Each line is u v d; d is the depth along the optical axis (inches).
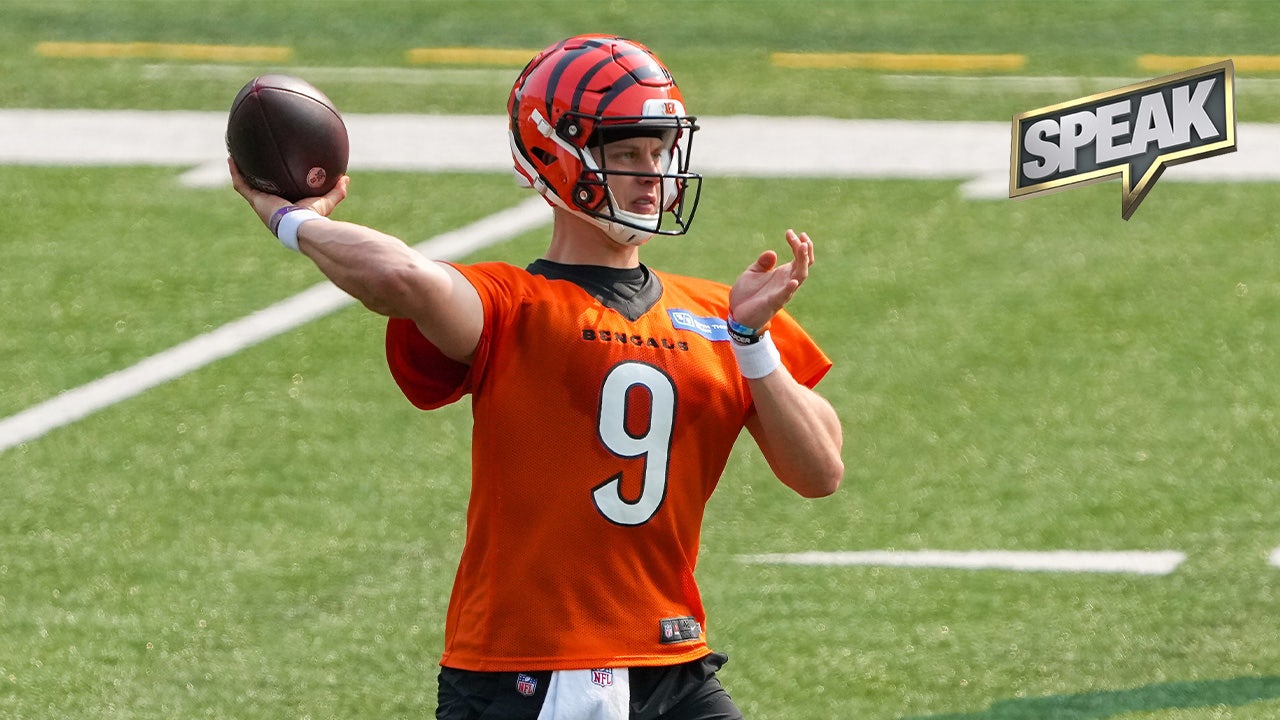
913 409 1202.6
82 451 1141.7
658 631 506.3
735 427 529.7
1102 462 1126.4
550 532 499.2
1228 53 1910.7
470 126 1708.9
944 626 917.2
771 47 1919.3
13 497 1079.0
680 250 1454.2
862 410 1200.2
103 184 1562.5
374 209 1525.6
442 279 475.2
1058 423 1181.1
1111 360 1270.9
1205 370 1256.2
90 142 1649.9
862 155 1651.1
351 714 831.1
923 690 848.3
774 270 502.0
